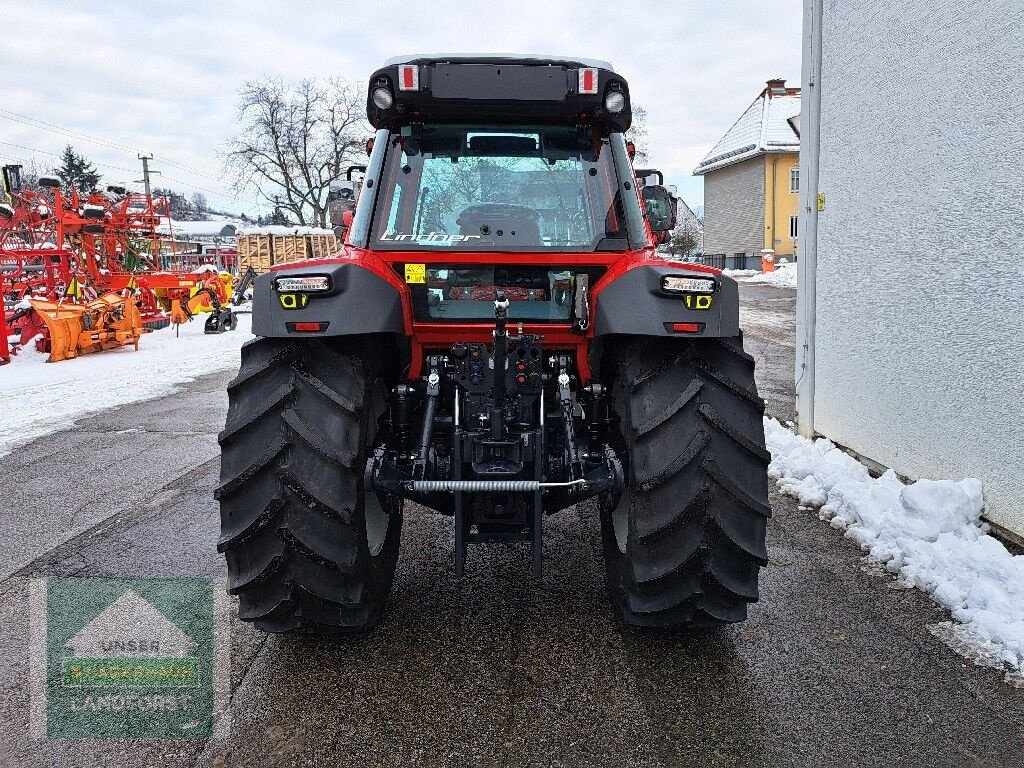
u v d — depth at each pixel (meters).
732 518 2.25
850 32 4.46
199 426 6.43
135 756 2.07
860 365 4.47
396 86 2.70
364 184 2.86
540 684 2.38
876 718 2.18
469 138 2.88
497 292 2.67
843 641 2.61
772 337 10.45
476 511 2.47
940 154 3.64
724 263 38.62
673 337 2.34
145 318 13.44
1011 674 2.39
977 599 2.77
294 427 2.21
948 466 3.67
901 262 4.01
